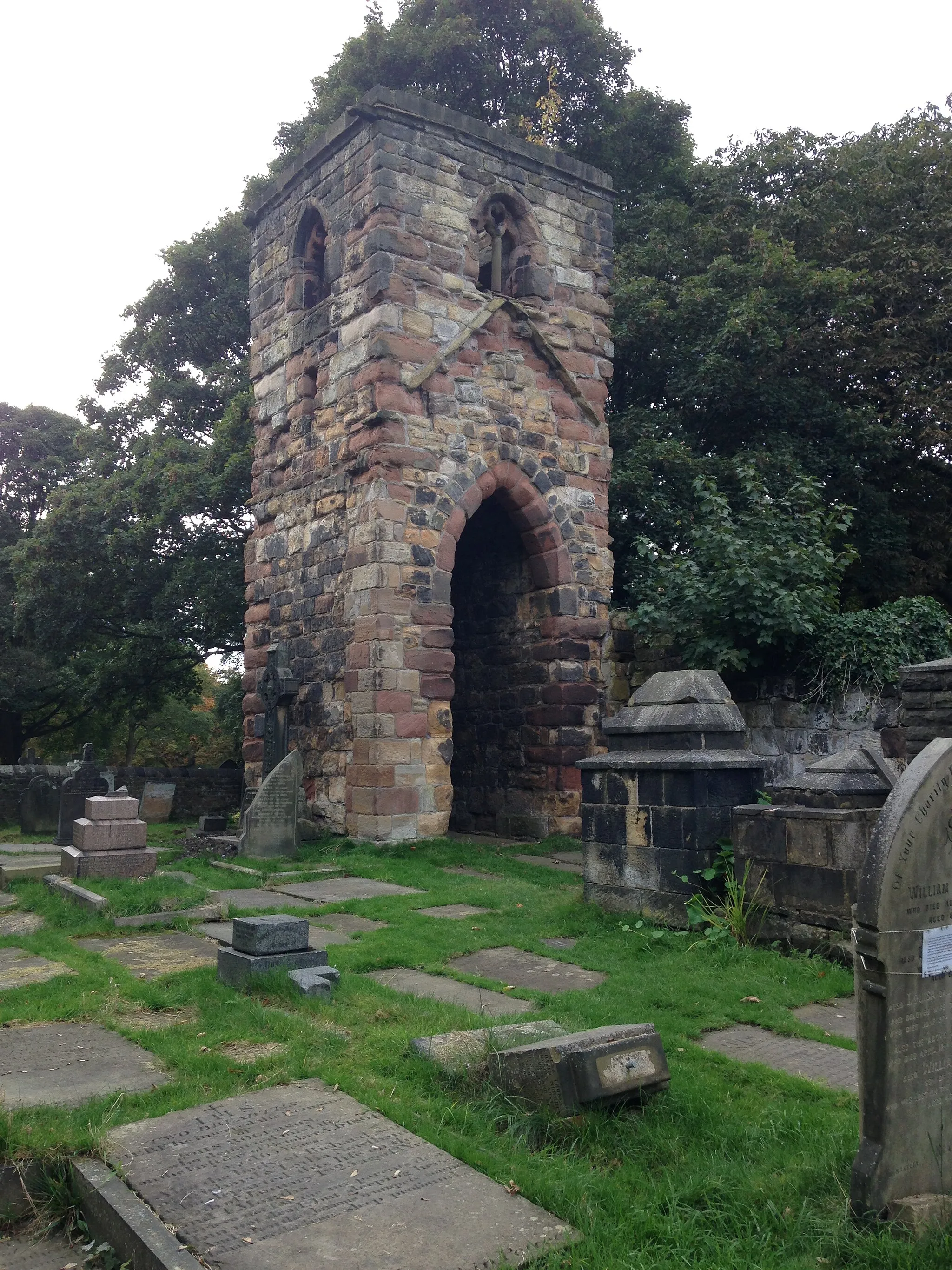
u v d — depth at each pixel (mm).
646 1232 3252
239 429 20812
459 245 14266
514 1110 4086
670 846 7801
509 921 8203
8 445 35281
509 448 14508
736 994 5938
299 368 15227
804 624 12883
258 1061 4574
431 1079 4395
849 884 6582
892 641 12617
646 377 19828
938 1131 3404
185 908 8422
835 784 7082
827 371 19516
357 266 14016
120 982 6148
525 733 15375
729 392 18203
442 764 13273
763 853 7180
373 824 12656
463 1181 3514
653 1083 4184
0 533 34312
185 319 25297
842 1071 4734
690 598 13539
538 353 15086
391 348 13430
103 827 9883
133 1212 3271
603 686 15367
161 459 22375
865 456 19281
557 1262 3043
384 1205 3342
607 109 23672
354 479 13742
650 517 17469
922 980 3396
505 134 14883
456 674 16781
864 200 20656
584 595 15258
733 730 8008
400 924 8102
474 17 23531
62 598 23719
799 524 14297
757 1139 3881
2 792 21688
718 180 21250
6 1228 3514
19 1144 3689
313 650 14289
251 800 15445
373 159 13734
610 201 16281
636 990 6016
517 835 15266
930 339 19844
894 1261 3047
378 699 12828
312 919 8539
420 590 13367
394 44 23359
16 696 32375
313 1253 3053
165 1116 3998
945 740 3605
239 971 5996
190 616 23234
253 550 16125
